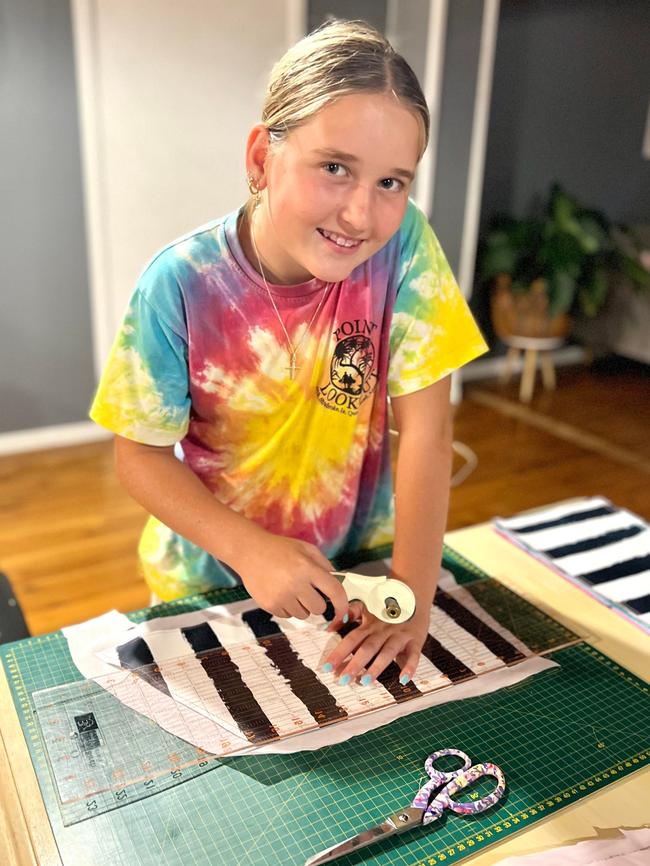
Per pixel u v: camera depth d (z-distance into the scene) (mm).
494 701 819
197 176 3109
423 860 636
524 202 4152
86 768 708
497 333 4145
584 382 4270
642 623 958
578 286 3949
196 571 1075
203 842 643
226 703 790
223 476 1005
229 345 896
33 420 3133
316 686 820
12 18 2594
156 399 893
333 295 887
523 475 3119
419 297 933
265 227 822
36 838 645
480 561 1092
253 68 3061
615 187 4457
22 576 2293
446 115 3377
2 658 852
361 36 689
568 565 1081
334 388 944
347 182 683
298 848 640
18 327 2980
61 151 2832
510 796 702
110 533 2547
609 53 4090
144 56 2844
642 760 750
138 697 792
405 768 726
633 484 3096
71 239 2963
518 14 3691
